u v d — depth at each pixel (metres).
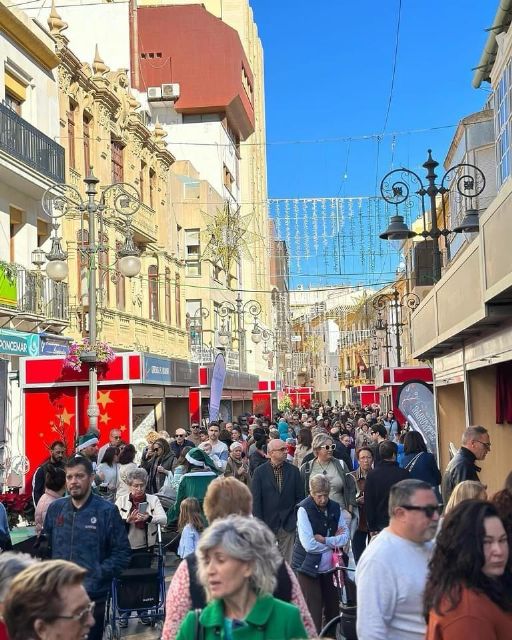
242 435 25.25
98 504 7.31
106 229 31.39
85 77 30.12
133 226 34.16
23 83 25.56
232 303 56.12
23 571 3.67
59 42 27.98
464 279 13.81
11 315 22.89
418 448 11.47
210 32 60.22
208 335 48.56
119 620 10.03
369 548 4.96
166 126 60.22
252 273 67.62
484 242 11.67
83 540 7.16
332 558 8.65
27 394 22.52
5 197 24.20
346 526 8.85
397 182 17.61
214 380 25.39
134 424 26.64
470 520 3.92
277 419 37.66
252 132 70.25
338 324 96.25
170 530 12.85
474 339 15.91
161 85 58.19
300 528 8.67
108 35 43.00
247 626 4.08
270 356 70.06
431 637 3.91
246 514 5.75
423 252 30.19
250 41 79.50
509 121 14.37
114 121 33.44
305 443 17.91
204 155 59.72
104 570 7.12
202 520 9.47
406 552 4.87
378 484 9.98
